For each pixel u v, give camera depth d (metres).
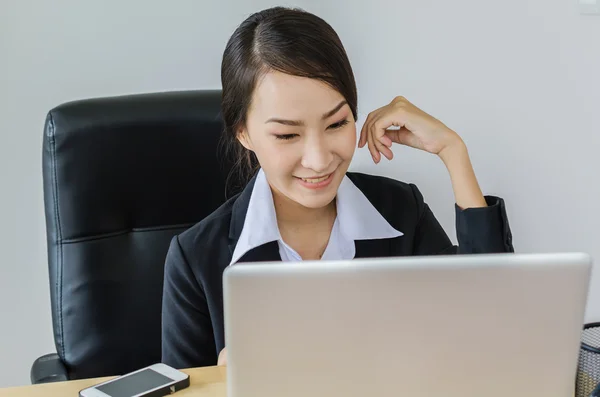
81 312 1.43
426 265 0.76
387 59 1.90
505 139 1.84
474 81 1.83
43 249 1.99
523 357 0.80
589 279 0.78
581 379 1.28
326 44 1.10
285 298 0.76
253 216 1.29
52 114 1.39
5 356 2.02
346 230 1.33
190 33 1.96
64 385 1.09
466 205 1.30
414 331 0.78
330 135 1.13
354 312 0.77
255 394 0.79
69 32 1.88
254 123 1.15
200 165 1.46
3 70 1.86
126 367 1.47
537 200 1.86
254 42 1.12
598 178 1.82
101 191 1.41
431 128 1.33
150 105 1.44
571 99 1.79
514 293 0.78
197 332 1.32
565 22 1.75
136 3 1.91
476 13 1.79
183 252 1.32
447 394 0.81
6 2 1.83
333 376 0.79
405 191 1.42
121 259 1.45
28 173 1.93
